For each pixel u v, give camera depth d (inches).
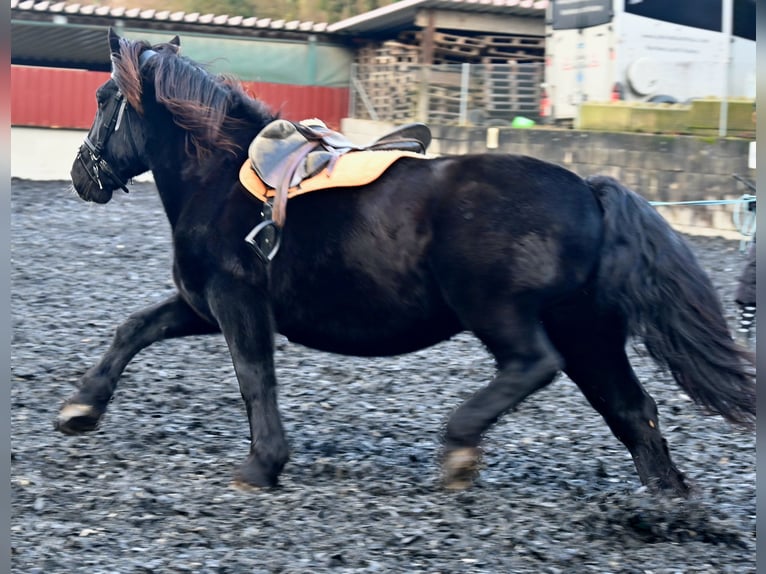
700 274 190.5
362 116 940.6
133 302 402.9
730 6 753.6
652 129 684.7
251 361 202.5
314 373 307.6
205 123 211.8
